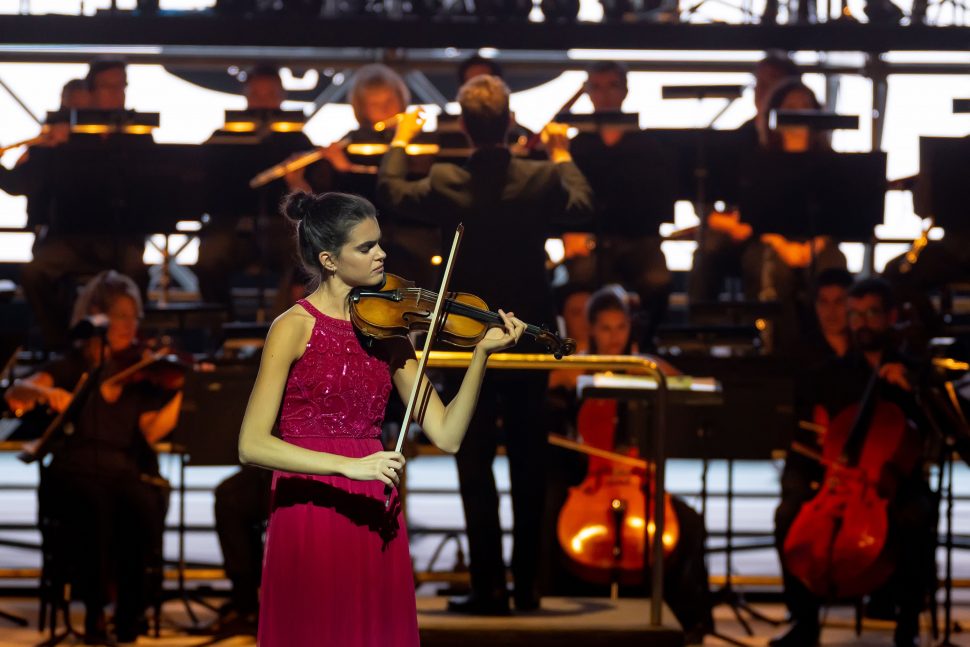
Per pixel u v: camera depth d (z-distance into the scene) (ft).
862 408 50.31
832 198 59.93
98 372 50.60
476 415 44.96
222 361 51.75
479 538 45.57
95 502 50.75
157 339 63.10
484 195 44.83
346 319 30.91
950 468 50.65
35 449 49.73
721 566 65.82
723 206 68.28
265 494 51.21
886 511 49.70
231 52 80.74
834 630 53.52
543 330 31.53
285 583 30.71
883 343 51.57
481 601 45.93
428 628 44.21
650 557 50.39
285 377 30.27
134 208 61.62
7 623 54.44
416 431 61.87
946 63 79.61
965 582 58.49
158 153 61.21
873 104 79.30
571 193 46.24
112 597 52.75
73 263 64.08
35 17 64.03
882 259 81.05
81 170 61.05
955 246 60.34
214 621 53.21
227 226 65.51
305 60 80.53
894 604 55.01
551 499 53.78
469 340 31.40
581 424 52.42
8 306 83.46
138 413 52.70
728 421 50.52
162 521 52.24
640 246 65.21
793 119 58.49
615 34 65.72
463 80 65.05
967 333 64.34
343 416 30.55
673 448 50.75
